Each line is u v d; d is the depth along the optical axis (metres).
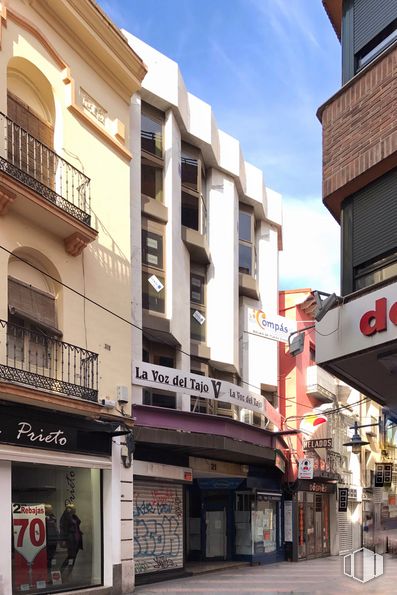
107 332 14.24
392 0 10.99
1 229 11.60
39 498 12.15
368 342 10.21
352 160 11.05
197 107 20.42
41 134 13.37
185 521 20.89
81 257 13.66
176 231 18.58
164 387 15.89
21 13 12.88
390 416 17.11
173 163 18.70
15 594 11.33
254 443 19.64
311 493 27.62
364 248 10.89
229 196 21.97
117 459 13.96
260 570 19.86
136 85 16.31
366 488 37.66
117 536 13.68
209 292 20.89
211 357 20.25
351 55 11.72
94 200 14.41
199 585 15.41
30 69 13.12
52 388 11.81
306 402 27.91
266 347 23.91
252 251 24.03
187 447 16.62
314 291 11.04
